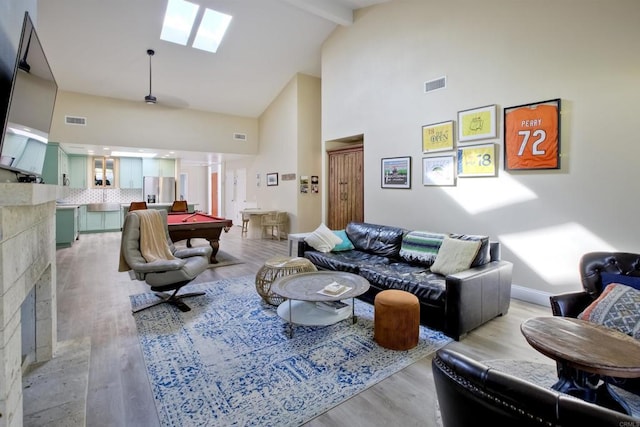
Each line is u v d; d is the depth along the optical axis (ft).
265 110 28.60
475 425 2.86
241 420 5.53
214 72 22.02
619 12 9.39
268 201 28.63
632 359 4.59
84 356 7.42
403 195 15.94
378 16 16.90
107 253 19.70
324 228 14.85
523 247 11.64
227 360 7.46
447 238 10.96
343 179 20.26
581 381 5.35
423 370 7.12
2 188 3.63
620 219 9.55
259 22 18.20
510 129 11.80
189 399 6.07
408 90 15.51
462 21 13.21
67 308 10.63
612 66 9.57
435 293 8.96
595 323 5.90
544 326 5.70
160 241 11.45
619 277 6.77
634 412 5.44
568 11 10.34
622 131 9.46
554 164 10.75
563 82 10.52
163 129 25.26
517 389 2.56
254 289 12.71
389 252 13.01
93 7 15.42
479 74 12.71
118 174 29.66
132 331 8.93
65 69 19.66
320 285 9.00
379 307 8.19
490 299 9.45
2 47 5.42
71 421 5.27
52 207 7.30
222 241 24.90
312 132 25.23
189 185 43.29
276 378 6.77
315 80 25.18
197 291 12.40
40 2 14.74
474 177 13.00
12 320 4.13
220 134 27.91
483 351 7.93
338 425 5.44
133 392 6.26
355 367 7.20
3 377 3.78
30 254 5.22
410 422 5.51
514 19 11.61
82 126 22.39
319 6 16.62
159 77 21.63
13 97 4.68
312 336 8.69
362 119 18.06
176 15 17.81
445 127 13.91
